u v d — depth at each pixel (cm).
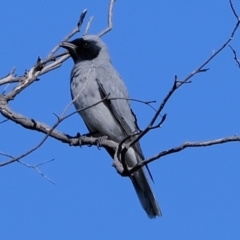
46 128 955
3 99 927
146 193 1117
